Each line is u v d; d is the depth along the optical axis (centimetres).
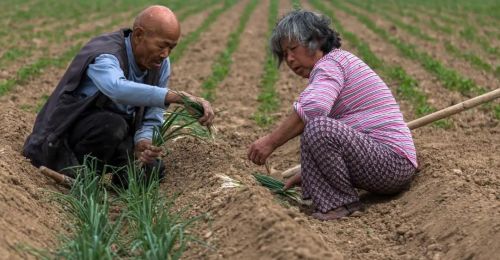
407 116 1099
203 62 1750
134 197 609
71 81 676
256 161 646
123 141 710
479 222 558
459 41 2223
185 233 564
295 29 634
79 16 3072
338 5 4078
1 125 841
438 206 617
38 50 1858
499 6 3716
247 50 1992
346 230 613
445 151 816
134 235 561
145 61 672
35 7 3412
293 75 1541
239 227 538
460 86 1319
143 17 659
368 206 670
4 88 1222
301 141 640
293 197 686
